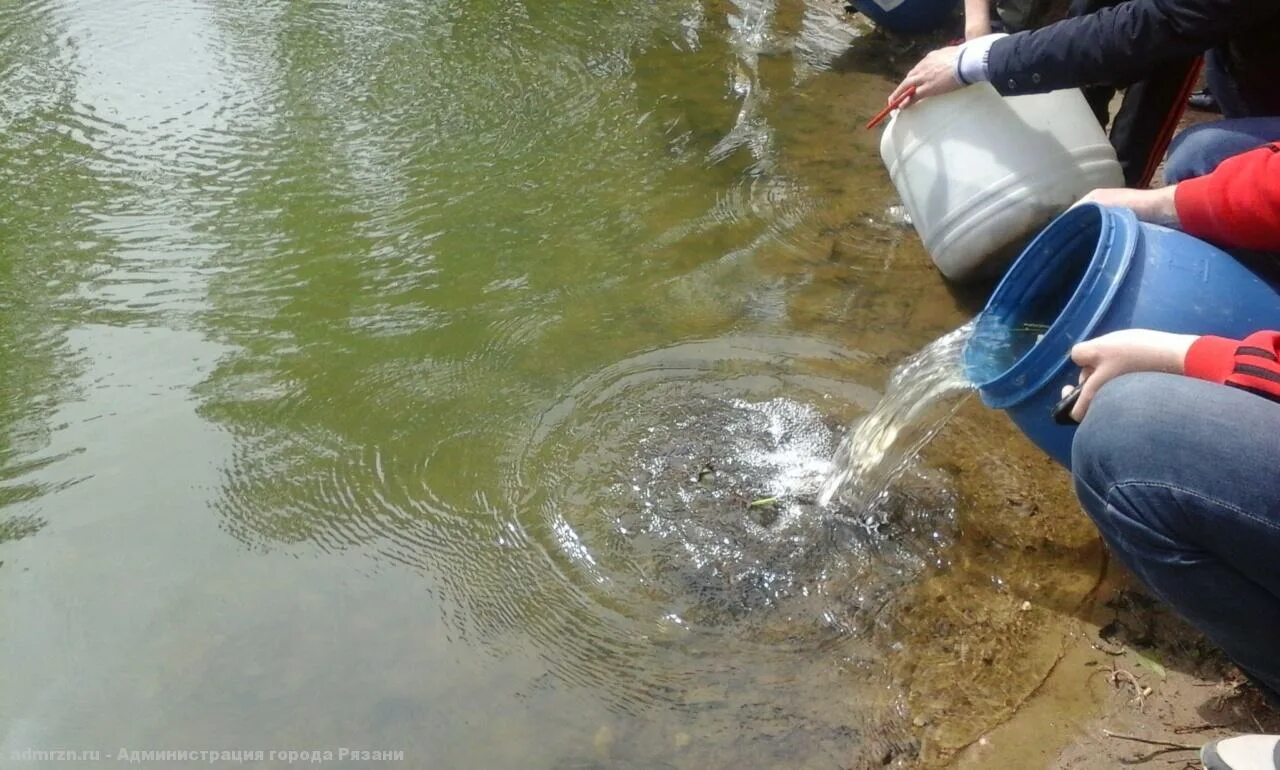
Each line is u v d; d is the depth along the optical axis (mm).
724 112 4211
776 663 2189
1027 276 2357
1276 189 1880
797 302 3184
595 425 2756
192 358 2996
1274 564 1535
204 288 3266
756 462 2643
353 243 3461
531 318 3125
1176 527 1597
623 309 3166
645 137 4055
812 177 3781
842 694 2117
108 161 3893
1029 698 2078
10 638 2254
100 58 4578
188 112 4199
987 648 2188
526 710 2107
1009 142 2877
